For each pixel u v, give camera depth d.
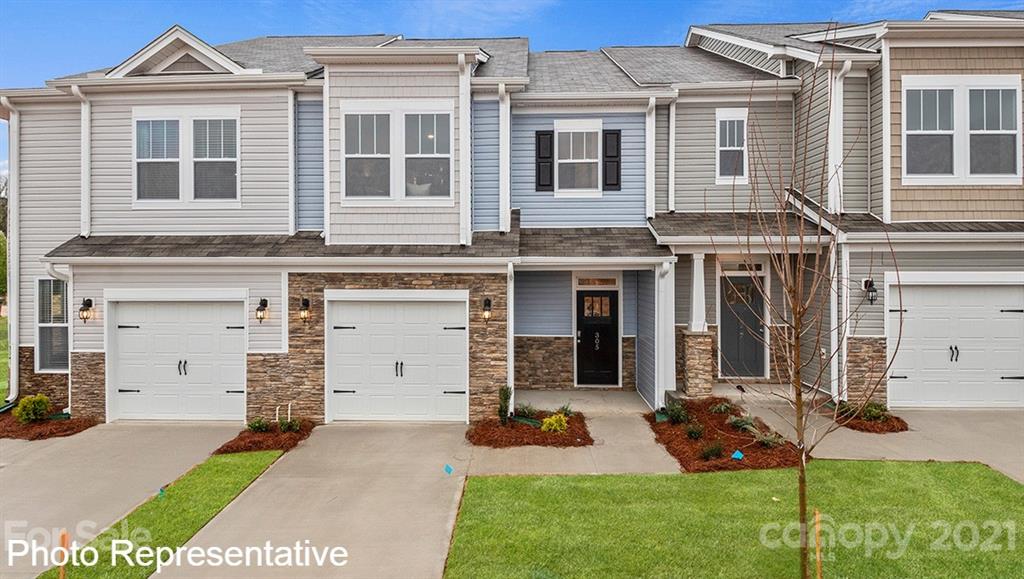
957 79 9.70
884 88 9.68
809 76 10.68
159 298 9.51
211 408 9.63
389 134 9.80
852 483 6.46
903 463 7.10
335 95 9.77
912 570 4.67
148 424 9.45
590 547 5.05
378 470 7.22
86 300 9.45
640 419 9.59
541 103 11.03
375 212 9.80
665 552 4.95
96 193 10.26
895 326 9.52
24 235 10.87
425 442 8.38
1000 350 9.55
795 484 6.46
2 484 6.89
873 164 9.99
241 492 6.54
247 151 10.23
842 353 9.45
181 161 10.26
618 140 11.14
